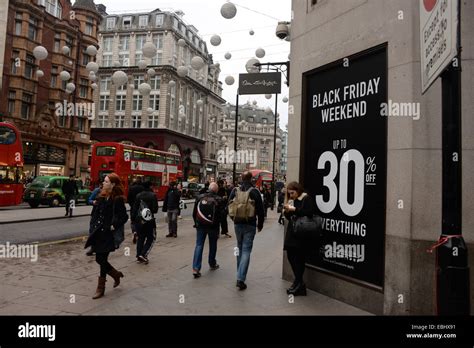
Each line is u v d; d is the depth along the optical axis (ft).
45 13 112.78
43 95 114.73
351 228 16.97
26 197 71.20
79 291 18.42
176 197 37.58
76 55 125.39
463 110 13.48
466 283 9.09
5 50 102.22
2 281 19.89
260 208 19.54
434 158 13.80
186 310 15.56
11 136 62.23
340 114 18.19
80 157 129.59
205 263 25.52
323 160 19.11
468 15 13.62
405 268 13.94
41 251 28.84
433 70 9.76
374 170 15.96
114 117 167.63
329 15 19.03
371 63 16.51
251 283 20.17
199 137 193.36
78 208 68.08
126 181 83.92
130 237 37.40
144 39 168.96
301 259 18.08
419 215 13.83
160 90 162.20
